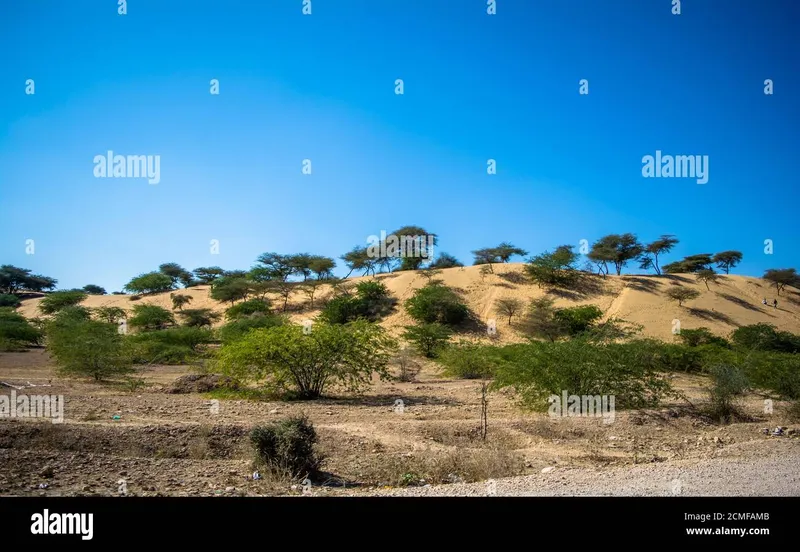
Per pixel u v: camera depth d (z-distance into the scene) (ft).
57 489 25.22
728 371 57.11
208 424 39.93
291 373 65.77
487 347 105.09
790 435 45.70
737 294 248.11
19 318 176.14
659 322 211.20
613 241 271.28
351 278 287.28
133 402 53.67
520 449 39.81
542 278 243.81
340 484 29.17
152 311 221.66
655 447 41.24
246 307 226.79
